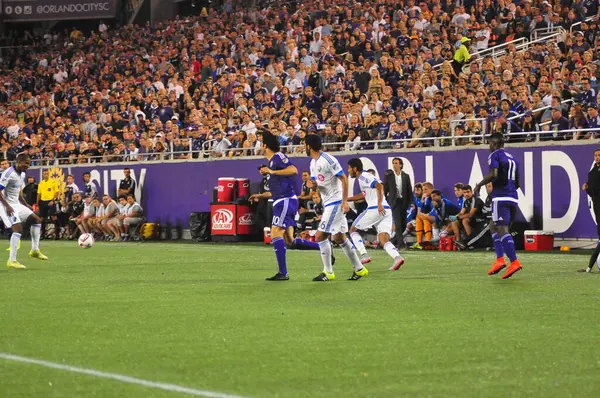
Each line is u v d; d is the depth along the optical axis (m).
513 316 21.38
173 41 83.06
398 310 22.58
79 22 104.38
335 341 18.00
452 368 15.34
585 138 45.03
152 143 65.88
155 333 19.19
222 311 22.58
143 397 13.42
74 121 78.12
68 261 40.53
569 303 23.75
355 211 51.47
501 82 51.25
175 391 13.77
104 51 88.25
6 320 21.31
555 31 59.31
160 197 64.56
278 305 23.73
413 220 49.25
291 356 16.47
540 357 16.22
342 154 53.31
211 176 61.19
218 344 17.78
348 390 13.77
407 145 51.09
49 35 99.69
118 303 24.45
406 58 59.59
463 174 48.38
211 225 58.84
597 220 36.84
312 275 32.47
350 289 27.55
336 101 58.19
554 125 46.06
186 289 27.94
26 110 83.06
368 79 59.50
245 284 29.39
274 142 30.52
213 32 80.25
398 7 67.44
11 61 97.38
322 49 66.69
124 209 62.97
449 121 49.84
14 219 36.62
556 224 45.56
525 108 48.38
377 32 65.88
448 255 42.41
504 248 30.25
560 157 45.34
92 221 63.75
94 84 82.38
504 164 30.06
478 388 13.84
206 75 72.75
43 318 21.61
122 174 66.69
